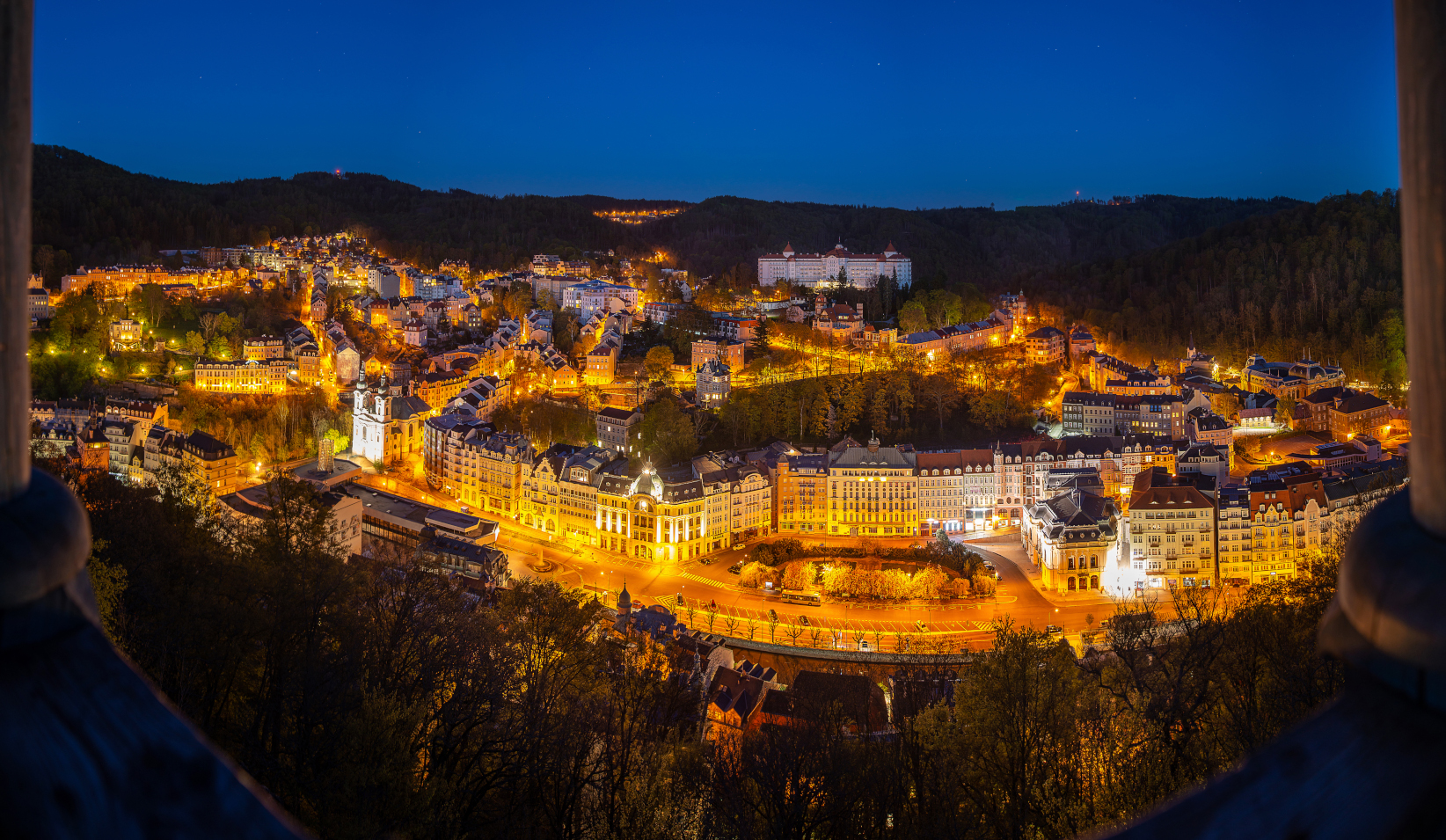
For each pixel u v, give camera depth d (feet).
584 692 191.01
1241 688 170.50
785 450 627.87
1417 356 9.15
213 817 8.43
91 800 8.34
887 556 497.05
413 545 497.87
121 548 180.86
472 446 644.69
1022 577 499.92
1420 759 8.52
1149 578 482.28
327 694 136.87
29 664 8.95
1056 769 143.43
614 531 556.10
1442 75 8.52
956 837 143.02
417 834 116.57
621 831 141.69
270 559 169.27
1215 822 9.23
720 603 468.75
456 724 149.18
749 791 159.02
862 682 288.51
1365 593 9.16
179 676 142.41
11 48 9.73
